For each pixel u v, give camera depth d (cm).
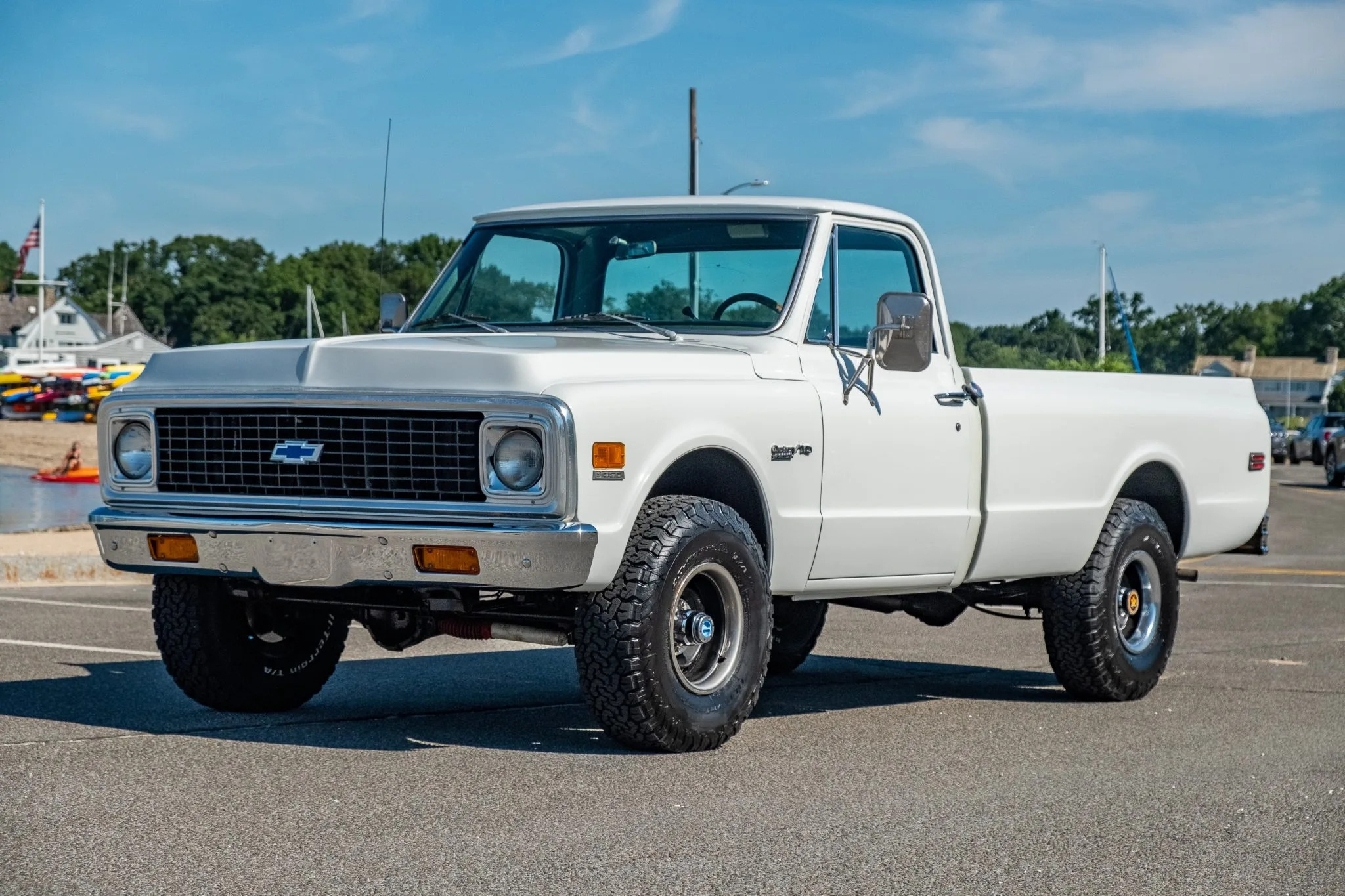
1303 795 531
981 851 446
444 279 714
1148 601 771
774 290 646
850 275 668
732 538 572
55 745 568
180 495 579
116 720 623
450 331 685
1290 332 18125
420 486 536
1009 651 938
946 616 783
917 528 665
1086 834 469
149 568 588
